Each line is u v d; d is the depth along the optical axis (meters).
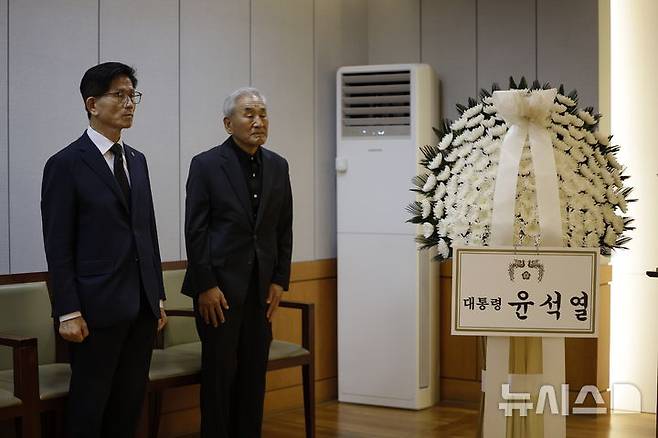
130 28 4.78
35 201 4.33
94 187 3.48
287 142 5.71
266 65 5.57
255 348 4.25
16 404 3.37
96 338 3.46
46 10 4.38
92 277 3.46
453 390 5.93
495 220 2.75
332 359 6.01
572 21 5.67
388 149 5.70
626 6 5.82
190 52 5.10
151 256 3.62
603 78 5.65
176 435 4.98
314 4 5.92
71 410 3.47
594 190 2.82
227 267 4.12
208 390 4.15
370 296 5.77
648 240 5.76
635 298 5.81
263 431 5.15
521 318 2.79
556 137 2.82
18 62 4.26
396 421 5.39
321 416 5.52
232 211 4.14
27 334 3.91
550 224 2.73
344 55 6.16
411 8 6.22
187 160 5.08
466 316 2.80
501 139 2.84
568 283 2.78
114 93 3.51
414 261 5.64
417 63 6.14
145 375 3.64
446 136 2.95
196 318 4.19
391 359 5.72
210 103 5.21
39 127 4.35
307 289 5.80
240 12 5.40
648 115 5.75
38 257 4.34
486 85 5.96
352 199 5.81
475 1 5.99
